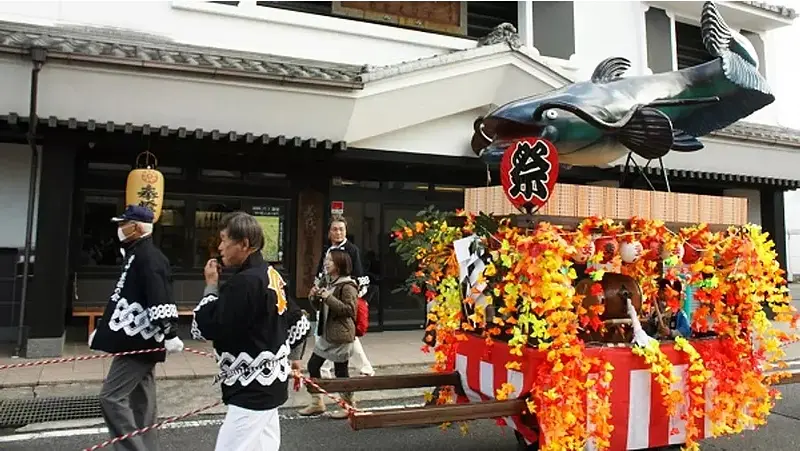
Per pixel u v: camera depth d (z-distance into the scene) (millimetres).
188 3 9578
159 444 5055
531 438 4113
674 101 5117
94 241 9688
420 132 10352
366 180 11523
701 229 4414
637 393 4109
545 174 3775
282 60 9727
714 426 4379
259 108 8562
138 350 4098
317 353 5781
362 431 5461
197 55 8469
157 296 4035
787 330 11195
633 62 13586
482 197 4559
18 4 8727
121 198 9867
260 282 3256
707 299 4641
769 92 5375
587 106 4746
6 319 9172
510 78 10242
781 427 5867
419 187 11953
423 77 9391
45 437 5180
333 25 10570
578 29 13000
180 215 10141
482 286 4195
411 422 3682
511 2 13016
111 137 8500
